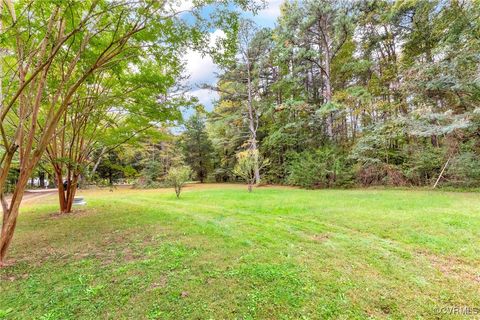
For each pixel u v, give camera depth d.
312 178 15.88
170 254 4.06
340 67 19.06
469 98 11.87
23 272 3.63
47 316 2.51
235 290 2.90
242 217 6.82
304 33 18.00
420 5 13.85
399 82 14.66
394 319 2.41
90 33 4.63
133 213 8.05
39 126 6.90
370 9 16.38
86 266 3.75
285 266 3.53
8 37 3.67
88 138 8.91
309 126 19.14
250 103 21.52
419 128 12.04
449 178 12.50
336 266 3.54
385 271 3.38
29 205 11.42
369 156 14.98
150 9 4.21
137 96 6.64
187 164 25.52
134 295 2.86
